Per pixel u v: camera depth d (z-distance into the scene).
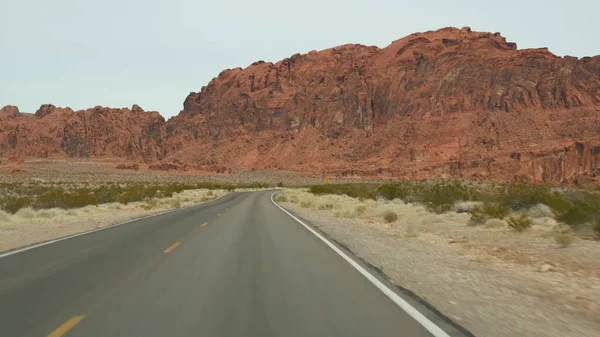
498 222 19.86
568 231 16.83
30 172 136.50
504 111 154.38
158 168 164.88
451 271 10.73
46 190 56.09
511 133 141.75
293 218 26.19
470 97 163.50
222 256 12.61
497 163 123.56
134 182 105.00
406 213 28.20
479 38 189.88
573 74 157.00
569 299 8.27
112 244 15.09
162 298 8.01
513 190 24.69
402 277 9.92
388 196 42.84
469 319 6.77
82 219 26.11
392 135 166.25
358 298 8.04
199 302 7.74
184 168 164.88
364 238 17.06
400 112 178.25
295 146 188.75
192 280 9.50
